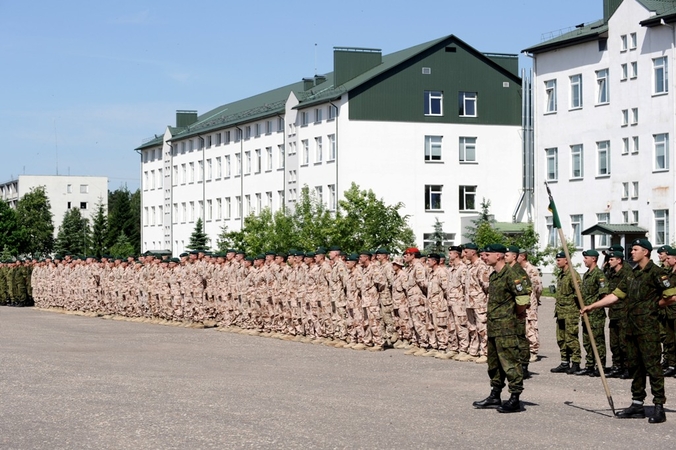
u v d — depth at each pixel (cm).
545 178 6638
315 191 7556
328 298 2711
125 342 2761
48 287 4544
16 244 13412
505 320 1455
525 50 6688
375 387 1738
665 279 1355
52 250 15425
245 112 9069
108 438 1245
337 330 2634
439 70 7481
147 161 11200
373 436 1242
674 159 5734
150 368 2066
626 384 1809
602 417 1403
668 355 1941
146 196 11219
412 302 2400
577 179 6391
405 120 7400
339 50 7688
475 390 1697
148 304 3741
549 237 6606
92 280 4112
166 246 10619
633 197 5994
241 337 2961
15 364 2145
